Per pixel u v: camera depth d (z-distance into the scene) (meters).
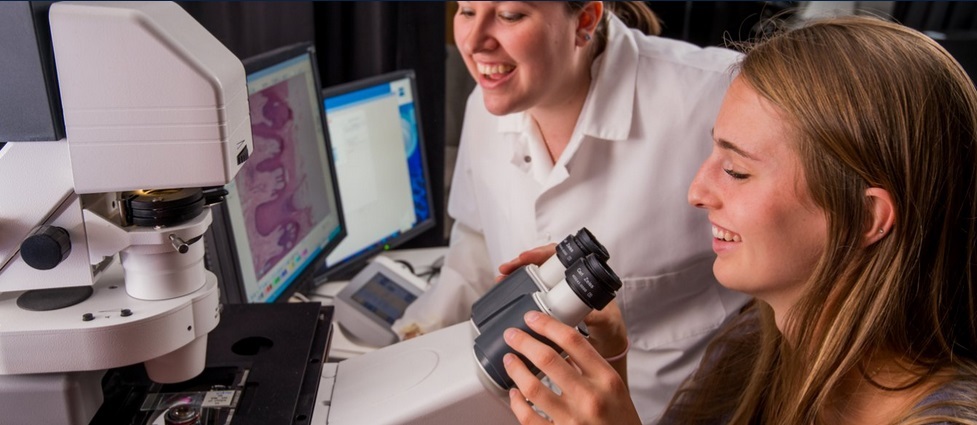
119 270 1.00
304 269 1.67
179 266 0.92
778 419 1.12
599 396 0.87
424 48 2.29
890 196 0.89
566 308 0.92
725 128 0.97
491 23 1.24
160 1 0.85
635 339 1.61
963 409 0.86
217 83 0.78
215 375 1.07
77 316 0.88
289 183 1.58
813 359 1.00
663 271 1.54
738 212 0.95
